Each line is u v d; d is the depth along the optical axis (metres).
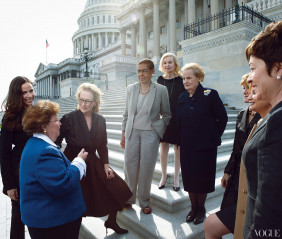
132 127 2.95
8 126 2.25
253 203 0.92
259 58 0.92
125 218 2.92
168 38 30.41
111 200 2.48
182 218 2.75
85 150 2.43
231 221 1.51
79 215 1.75
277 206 0.72
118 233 2.69
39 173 1.52
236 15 8.92
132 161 2.96
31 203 1.57
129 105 3.04
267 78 0.90
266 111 1.01
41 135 1.68
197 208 2.71
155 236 2.41
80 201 1.79
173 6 24.91
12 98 2.29
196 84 2.67
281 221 0.72
